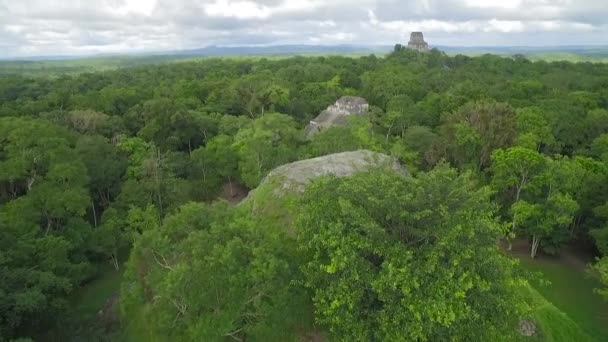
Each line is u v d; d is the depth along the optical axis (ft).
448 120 163.84
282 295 51.11
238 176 169.48
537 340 69.10
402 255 44.88
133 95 241.96
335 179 57.72
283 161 148.66
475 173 134.72
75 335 82.33
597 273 107.04
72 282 99.19
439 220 47.67
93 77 378.12
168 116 189.88
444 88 328.29
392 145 170.50
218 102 256.73
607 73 421.18
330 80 342.44
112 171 143.74
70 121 185.16
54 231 108.78
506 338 49.88
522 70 452.76
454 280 43.52
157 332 65.00
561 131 204.74
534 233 119.55
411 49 602.44
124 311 76.02
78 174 118.21
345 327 46.98
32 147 129.18
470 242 46.73
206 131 204.33
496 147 142.92
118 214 125.90
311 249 56.18
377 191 51.70
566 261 124.77
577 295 107.24
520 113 194.18
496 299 46.55
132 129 200.03
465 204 49.29
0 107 214.90
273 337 54.19
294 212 71.56
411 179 56.90
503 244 135.33
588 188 125.59
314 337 57.16
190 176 166.40
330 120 221.46
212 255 52.01
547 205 116.67
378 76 351.87
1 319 70.44
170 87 304.50
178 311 58.34
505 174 124.77
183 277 50.16
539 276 54.95
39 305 74.64
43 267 89.61
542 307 78.02
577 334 76.07
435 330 44.80
